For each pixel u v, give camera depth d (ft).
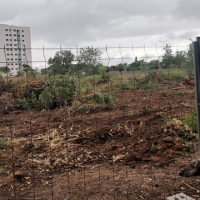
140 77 51.16
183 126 20.26
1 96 34.24
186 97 37.17
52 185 12.66
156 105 31.53
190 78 50.57
